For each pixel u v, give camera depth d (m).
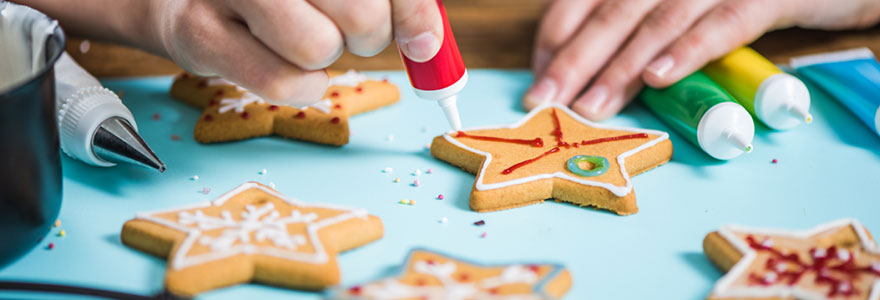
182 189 0.38
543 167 0.38
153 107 0.44
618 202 0.36
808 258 0.33
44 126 0.32
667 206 0.37
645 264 0.34
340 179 0.39
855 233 0.34
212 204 0.35
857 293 0.31
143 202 0.37
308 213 0.35
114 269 0.33
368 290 0.31
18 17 0.34
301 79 0.37
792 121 0.42
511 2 0.56
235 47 0.36
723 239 0.34
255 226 0.34
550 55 0.47
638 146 0.39
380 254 0.34
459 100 0.45
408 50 0.36
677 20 0.44
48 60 0.33
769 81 0.41
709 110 0.39
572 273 0.33
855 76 0.43
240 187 0.36
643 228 0.36
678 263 0.34
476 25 0.53
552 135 0.40
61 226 0.35
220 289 0.33
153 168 0.38
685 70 0.43
